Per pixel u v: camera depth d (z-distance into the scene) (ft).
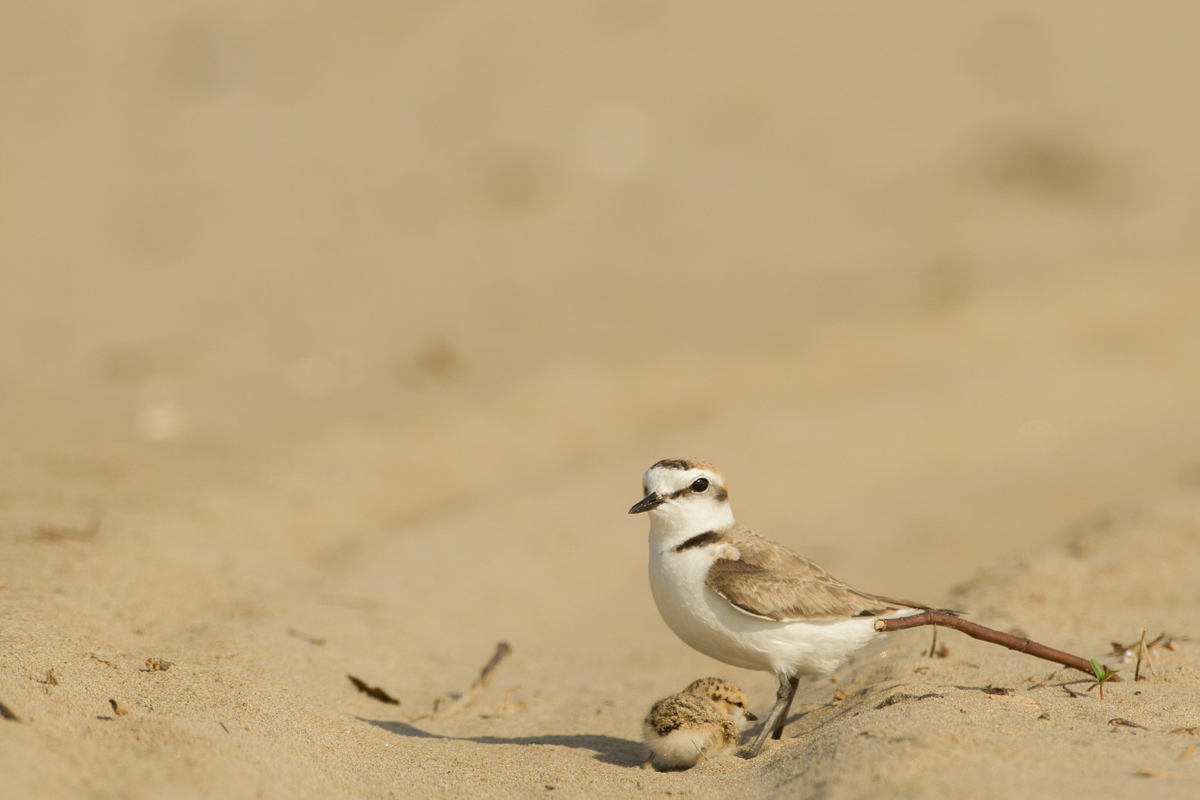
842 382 72.54
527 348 75.41
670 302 86.43
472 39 142.31
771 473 58.75
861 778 20.56
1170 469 56.95
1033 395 70.95
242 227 98.02
